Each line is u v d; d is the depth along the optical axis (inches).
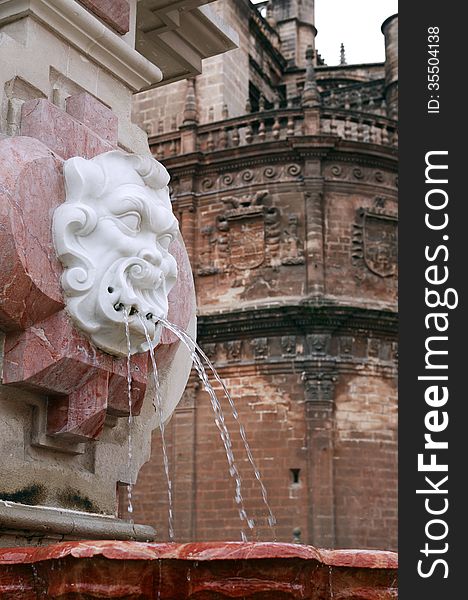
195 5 311.4
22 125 226.1
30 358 206.1
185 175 1371.8
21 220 202.8
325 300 1266.0
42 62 239.9
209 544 152.2
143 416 252.5
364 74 1882.4
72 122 231.3
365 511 1211.9
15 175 205.0
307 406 1236.5
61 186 217.3
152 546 153.9
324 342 1254.9
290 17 1936.5
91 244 217.0
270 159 1332.4
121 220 221.1
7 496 206.4
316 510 1194.6
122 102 268.8
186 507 1246.9
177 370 265.9
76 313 212.7
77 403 217.3
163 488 1269.7
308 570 150.9
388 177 1348.4
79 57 254.5
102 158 226.2
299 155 1321.4
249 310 1275.8
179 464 1267.2
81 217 213.3
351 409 1245.1
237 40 338.6
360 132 1353.3
